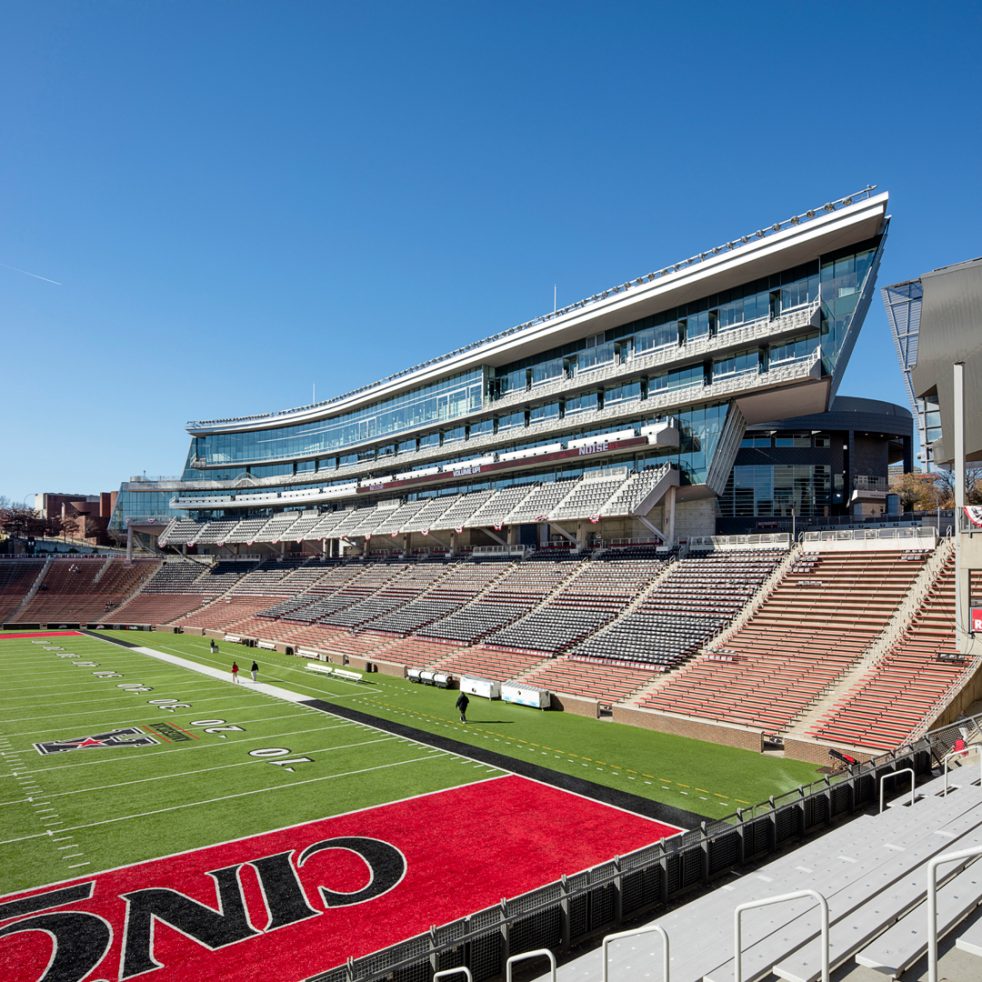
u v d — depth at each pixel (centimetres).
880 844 1550
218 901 1745
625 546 5938
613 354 5962
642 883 1678
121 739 3291
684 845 1780
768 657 3697
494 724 3612
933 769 2444
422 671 4925
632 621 4697
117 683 4816
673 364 5425
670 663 3962
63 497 17450
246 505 10300
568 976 1253
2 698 4259
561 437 6494
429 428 7888
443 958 1337
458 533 7750
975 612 2873
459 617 5872
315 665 5475
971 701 2877
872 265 4394
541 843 2095
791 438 7850
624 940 1380
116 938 1574
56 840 2116
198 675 5191
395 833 2172
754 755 3002
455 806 2403
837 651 3497
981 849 745
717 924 1312
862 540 4188
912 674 3064
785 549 4628
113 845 2081
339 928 1622
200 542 10450
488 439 7025
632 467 5816
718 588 4591
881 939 962
